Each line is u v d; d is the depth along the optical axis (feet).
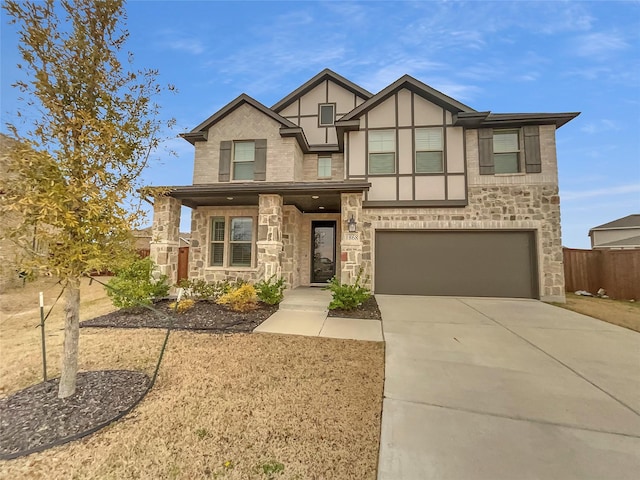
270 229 28.84
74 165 9.70
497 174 31.24
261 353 14.74
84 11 10.11
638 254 30.19
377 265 32.42
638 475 6.90
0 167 8.94
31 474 6.84
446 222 31.48
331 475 6.94
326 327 19.47
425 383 11.64
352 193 28.55
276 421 9.00
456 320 21.38
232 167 37.24
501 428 8.74
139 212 11.20
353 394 10.72
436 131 32.48
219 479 6.76
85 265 9.68
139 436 8.23
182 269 39.11
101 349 15.20
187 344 16.07
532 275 30.50
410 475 6.93
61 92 9.97
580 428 8.73
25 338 17.61
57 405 9.57
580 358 14.28
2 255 9.01
